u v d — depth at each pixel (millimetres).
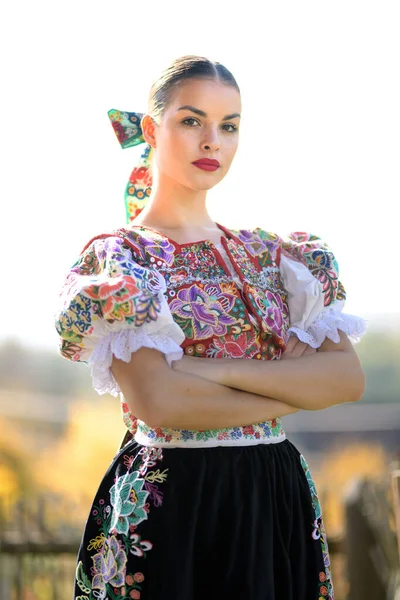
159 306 3010
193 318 3133
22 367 17547
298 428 14000
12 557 6156
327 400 3172
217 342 3139
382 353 20688
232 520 3002
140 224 3391
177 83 3254
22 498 7016
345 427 13828
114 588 3010
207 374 3025
